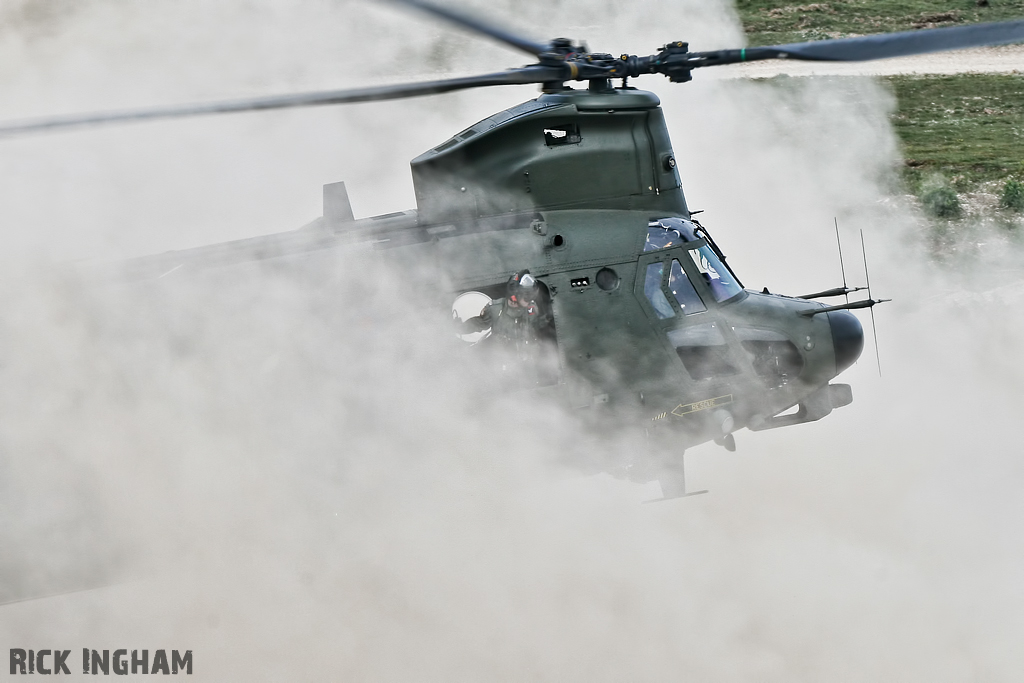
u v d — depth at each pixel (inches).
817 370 1389.0
